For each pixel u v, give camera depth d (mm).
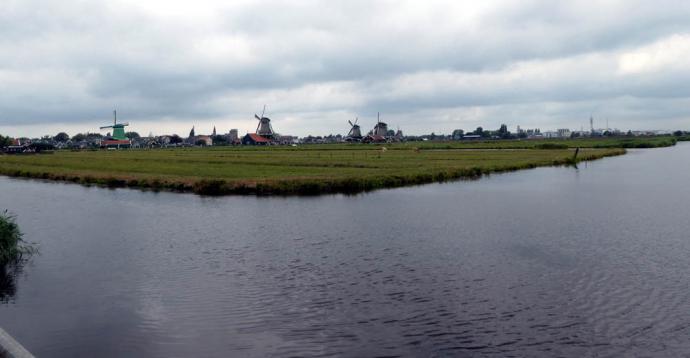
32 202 40906
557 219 31531
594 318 15383
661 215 32781
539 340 13938
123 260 22203
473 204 38000
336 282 18891
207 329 14828
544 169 71875
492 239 25844
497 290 17859
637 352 13234
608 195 42875
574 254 22750
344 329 14734
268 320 15422
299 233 27625
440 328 14742
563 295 17344
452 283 18656
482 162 75562
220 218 32562
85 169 68438
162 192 46750
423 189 47750
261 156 95812
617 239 25719
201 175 55938
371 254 22875
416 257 22312
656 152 126250
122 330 14797
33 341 14086
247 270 20531
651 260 21672
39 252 23750
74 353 13359
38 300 17266
